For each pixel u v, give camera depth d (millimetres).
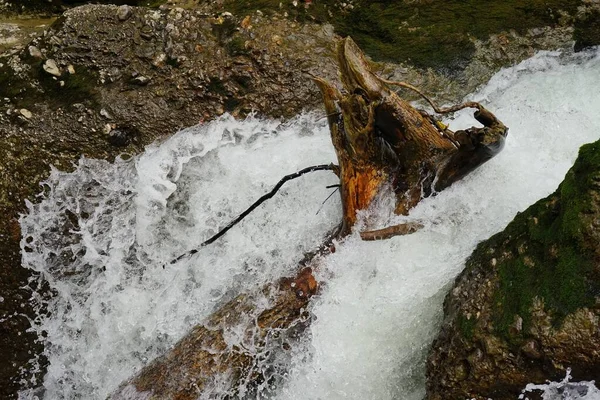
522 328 2463
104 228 3773
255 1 4559
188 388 3072
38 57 4125
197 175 3844
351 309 3164
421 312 3072
